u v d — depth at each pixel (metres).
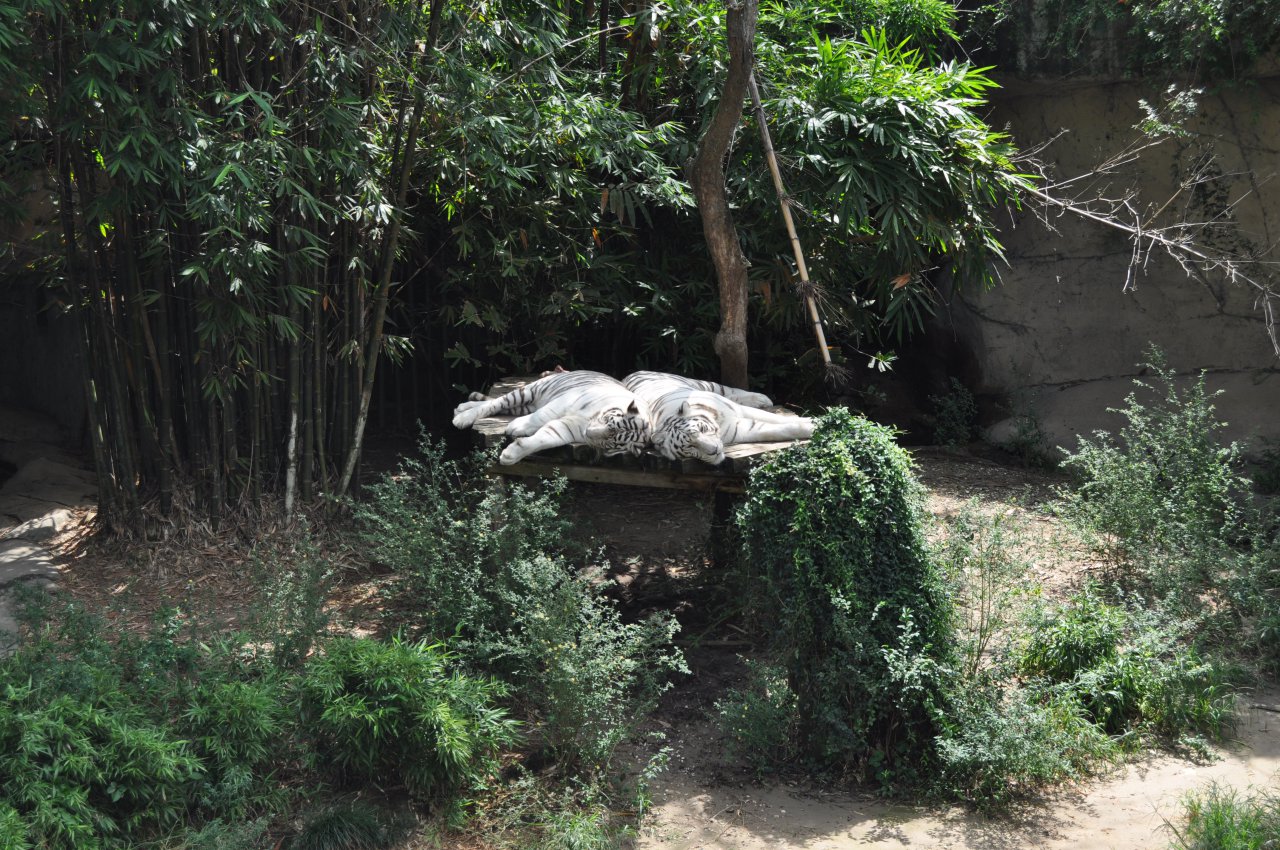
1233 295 8.70
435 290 8.61
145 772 3.74
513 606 4.83
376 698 4.05
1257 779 4.27
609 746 4.25
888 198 7.10
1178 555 5.85
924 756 4.31
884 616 4.32
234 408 6.41
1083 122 9.13
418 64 6.18
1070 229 9.20
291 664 4.62
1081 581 6.08
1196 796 4.10
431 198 7.64
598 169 7.63
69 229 6.13
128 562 6.16
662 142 7.51
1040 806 4.14
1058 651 4.93
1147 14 8.24
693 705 4.88
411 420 9.05
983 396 9.66
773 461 4.56
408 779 4.06
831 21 8.38
